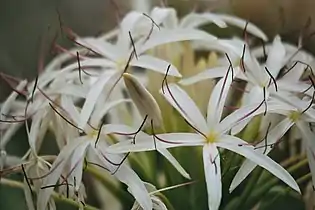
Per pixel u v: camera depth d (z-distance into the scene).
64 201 0.73
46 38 0.99
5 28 1.04
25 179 0.73
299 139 0.78
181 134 0.68
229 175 0.72
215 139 0.68
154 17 0.81
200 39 0.77
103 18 1.05
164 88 0.70
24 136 0.91
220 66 0.76
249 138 0.72
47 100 0.74
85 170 0.73
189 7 0.96
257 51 0.86
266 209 0.80
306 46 0.92
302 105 0.70
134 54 0.75
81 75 0.78
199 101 0.77
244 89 0.74
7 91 0.94
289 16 0.98
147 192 0.67
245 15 0.97
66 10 1.07
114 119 0.78
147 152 0.78
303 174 0.76
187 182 0.74
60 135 0.74
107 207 0.86
